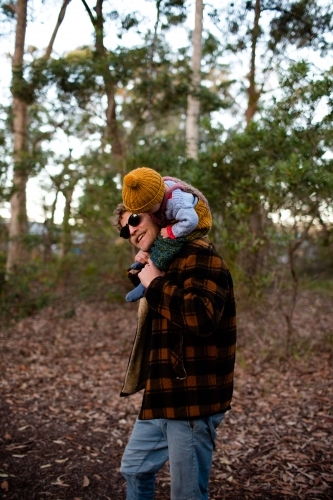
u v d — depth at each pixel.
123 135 6.16
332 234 4.54
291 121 3.92
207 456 1.73
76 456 2.88
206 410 1.65
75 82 5.31
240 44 5.80
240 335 5.39
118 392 4.04
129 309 7.24
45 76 5.28
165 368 1.68
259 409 3.59
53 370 4.61
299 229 4.64
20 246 7.10
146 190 1.67
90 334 5.97
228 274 1.72
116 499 2.44
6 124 6.84
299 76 3.77
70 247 6.97
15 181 6.69
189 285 1.61
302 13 5.15
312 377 4.18
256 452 2.92
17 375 4.44
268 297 5.63
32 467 2.73
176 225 1.66
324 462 2.74
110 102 5.63
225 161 4.55
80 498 2.44
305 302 7.40
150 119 6.37
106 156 5.93
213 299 1.58
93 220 5.98
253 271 4.78
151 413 1.68
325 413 3.42
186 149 5.85
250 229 4.52
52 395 3.94
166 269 1.75
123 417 3.51
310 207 4.26
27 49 6.88
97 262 6.82
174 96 6.01
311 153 3.96
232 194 4.32
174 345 1.68
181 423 1.67
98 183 5.62
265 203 4.23
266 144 4.18
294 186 3.77
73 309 6.25
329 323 6.12
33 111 6.28
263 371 4.41
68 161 6.14
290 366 4.48
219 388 1.71
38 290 7.08
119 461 2.84
